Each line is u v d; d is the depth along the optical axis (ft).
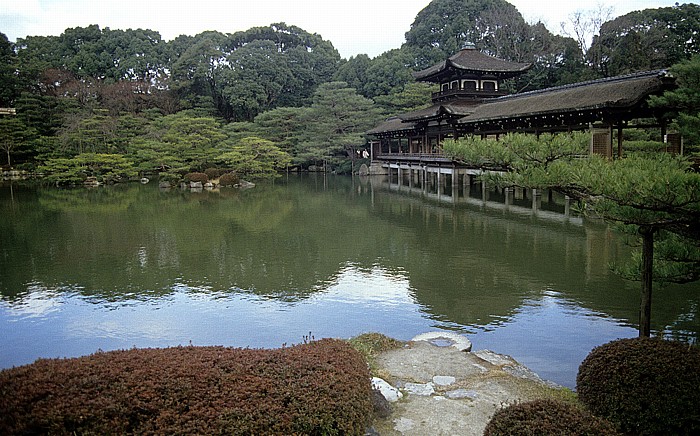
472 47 148.56
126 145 178.09
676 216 22.35
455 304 41.98
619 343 22.07
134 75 239.30
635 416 19.52
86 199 121.80
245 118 229.66
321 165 209.67
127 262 57.77
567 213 83.20
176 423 14.52
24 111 181.98
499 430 16.57
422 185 132.16
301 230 78.54
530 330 35.96
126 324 38.81
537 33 188.65
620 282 46.24
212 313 40.91
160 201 118.21
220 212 99.66
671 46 143.23
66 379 15.40
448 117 126.21
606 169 23.12
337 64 263.29
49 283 49.57
